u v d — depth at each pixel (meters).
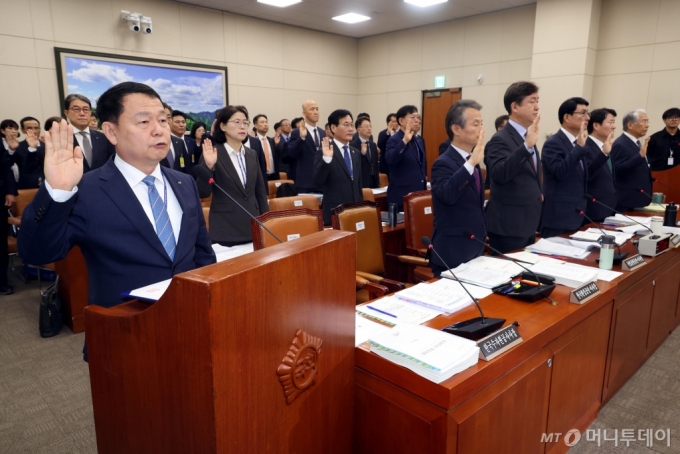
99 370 0.90
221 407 0.71
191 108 7.04
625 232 2.62
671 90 5.77
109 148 3.61
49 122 3.72
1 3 5.21
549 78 6.41
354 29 8.52
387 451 1.15
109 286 1.24
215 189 2.74
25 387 2.33
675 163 4.65
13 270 4.33
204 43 7.07
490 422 1.16
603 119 3.08
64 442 1.90
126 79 6.26
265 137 6.56
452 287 1.67
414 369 1.05
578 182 2.77
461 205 2.14
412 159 4.11
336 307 0.98
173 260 1.30
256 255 0.81
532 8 6.93
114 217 1.21
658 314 2.43
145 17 6.24
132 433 0.87
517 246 2.39
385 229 3.22
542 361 1.36
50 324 2.92
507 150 2.29
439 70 8.16
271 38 7.93
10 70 5.34
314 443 0.96
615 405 2.12
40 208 1.04
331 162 3.48
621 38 6.05
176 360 0.74
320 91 8.84
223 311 0.69
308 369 0.89
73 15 5.73
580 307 1.52
